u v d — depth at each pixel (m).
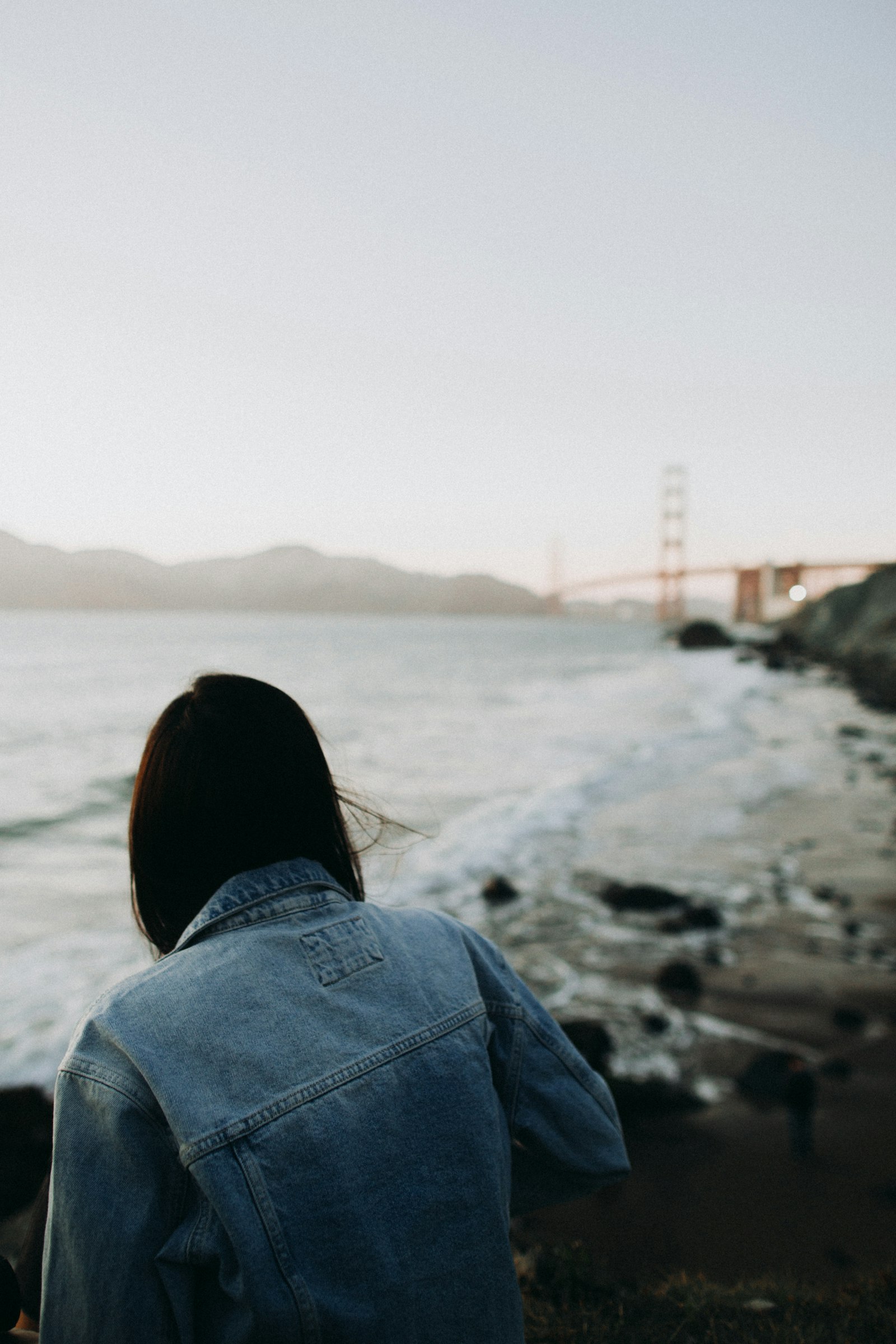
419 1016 0.87
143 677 54.56
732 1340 2.38
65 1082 0.75
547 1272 3.02
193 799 0.90
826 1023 6.87
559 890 10.51
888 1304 2.69
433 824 13.99
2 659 68.12
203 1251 0.70
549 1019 1.02
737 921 9.38
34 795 19.02
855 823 14.28
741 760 21.50
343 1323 0.71
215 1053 0.75
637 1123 5.42
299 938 0.85
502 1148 0.88
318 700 39.69
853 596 83.75
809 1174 4.92
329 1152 0.75
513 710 35.50
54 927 9.62
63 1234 0.72
